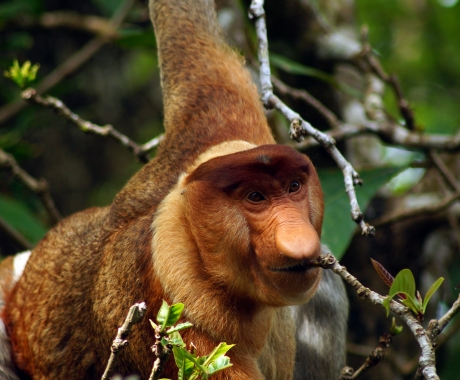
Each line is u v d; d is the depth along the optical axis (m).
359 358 13.80
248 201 8.05
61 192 21.23
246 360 8.58
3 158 12.45
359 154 15.55
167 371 8.44
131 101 22.34
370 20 21.83
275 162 7.92
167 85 10.72
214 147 9.11
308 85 14.88
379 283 14.19
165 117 10.54
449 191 14.09
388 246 14.34
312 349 11.12
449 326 13.95
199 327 8.32
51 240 10.20
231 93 10.16
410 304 6.59
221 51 10.86
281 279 7.92
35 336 9.91
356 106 15.40
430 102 20.66
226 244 8.11
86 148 21.64
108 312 8.77
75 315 9.40
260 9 9.45
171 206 8.48
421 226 14.28
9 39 16.44
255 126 9.84
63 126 21.25
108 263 8.87
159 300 8.38
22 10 17.20
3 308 10.80
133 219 8.95
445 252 15.12
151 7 11.36
